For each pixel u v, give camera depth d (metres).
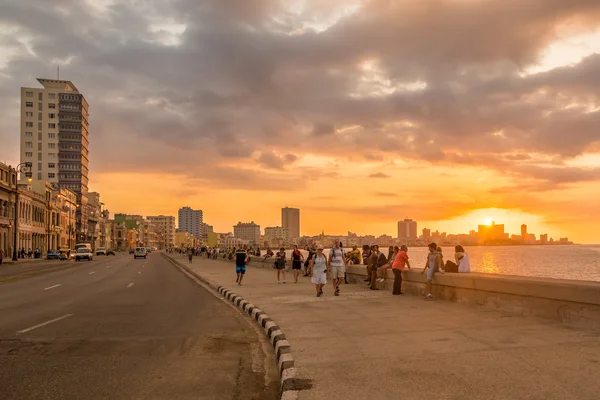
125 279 27.48
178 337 9.85
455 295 13.34
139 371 7.17
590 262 104.19
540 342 7.80
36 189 93.19
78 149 141.00
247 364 7.70
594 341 7.81
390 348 7.70
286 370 6.50
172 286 22.88
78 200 139.00
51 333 10.13
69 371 7.12
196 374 7.07
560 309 9.70
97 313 13.27
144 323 11.57
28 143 138.12
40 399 5.87
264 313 12.06
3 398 5.89
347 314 11.61
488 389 5.47
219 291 19.95
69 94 141.00
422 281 15.05
